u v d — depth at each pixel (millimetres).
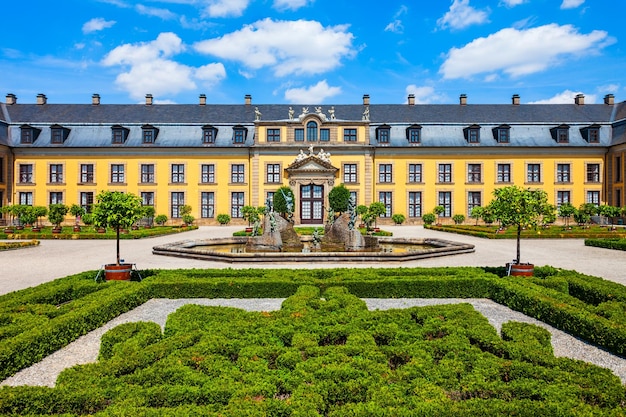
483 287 11805
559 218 45094
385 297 11648
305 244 24375
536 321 9539
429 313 8398
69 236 29562
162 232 33156
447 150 46250
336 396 5066
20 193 45344
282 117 48750
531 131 46562
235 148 45781
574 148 45500
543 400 4926
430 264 16953
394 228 41125
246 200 46094
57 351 7746
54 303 10453
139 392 5027
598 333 7879
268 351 6301
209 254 17984
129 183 45875
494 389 5152
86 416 4578
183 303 11102
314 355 6211
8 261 18188
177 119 48125
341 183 43750
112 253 21000
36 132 45750
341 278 12008
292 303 9359
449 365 5852
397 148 45938
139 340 6750
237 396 4914
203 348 6375
